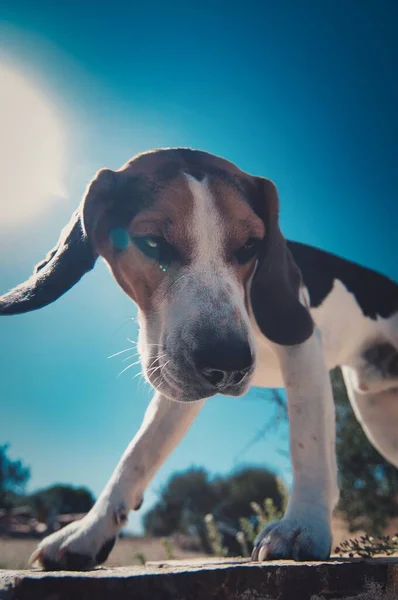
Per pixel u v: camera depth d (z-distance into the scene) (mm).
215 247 355
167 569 297
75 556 335
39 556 341
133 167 380
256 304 395
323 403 378
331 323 509
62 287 382
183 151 393
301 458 366
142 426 392
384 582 311
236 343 321
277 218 393
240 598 289
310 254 527
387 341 541
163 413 390
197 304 334
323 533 340
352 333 528
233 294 342
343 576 307
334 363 528
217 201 364
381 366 545
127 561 1209
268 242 391
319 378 385
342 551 415
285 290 394
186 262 353
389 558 357
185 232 354
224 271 351
